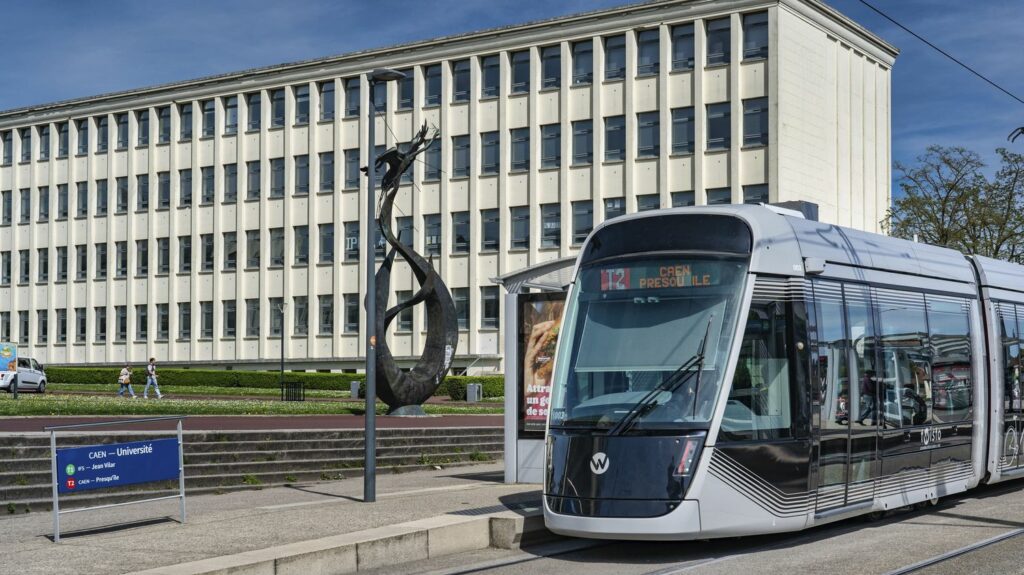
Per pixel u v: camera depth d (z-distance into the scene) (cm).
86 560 1127
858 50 5666
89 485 1297
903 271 1566
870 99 5781
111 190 7050
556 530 1248
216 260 6656
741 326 1245
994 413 1755
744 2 5153
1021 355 1858
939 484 1583
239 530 1325
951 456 1620
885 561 1168
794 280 1323
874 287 1478
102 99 7050
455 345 3816
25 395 4331
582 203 5609
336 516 1443
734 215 1312
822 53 5378
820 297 1359
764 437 1246
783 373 1282
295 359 6412
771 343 1274
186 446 2039
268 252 6525
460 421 3281
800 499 1278
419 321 6088
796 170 5150
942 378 1616
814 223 1419
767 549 1270
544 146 5738
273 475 2059
